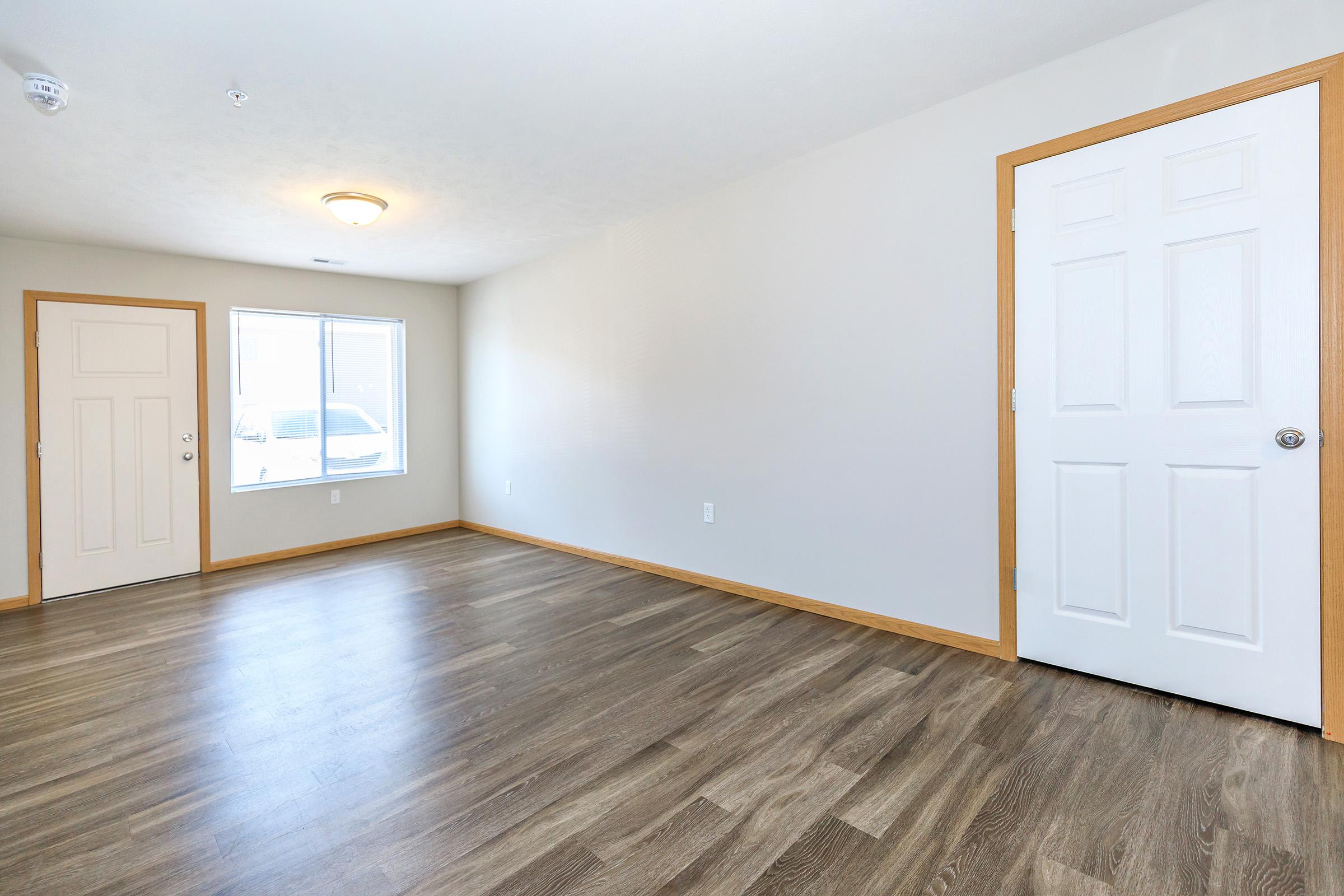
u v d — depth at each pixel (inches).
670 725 86.6
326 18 77.0
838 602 126.5
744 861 60.3
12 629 132.0
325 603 145.9
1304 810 64.9
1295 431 78.5
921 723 84.9
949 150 106.3
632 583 157.8
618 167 128.1
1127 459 91.4
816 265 125.6
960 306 106.5
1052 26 85.7
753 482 140.5
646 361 164.4
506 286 211.8
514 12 77.4
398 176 128.0
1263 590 81.8
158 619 136.4
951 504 109.3
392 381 223.9
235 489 186.4
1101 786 70.2
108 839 65.0
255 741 84.5
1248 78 79.8
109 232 154.3
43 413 157.0
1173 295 86.7
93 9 73.5
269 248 173.8
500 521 221.9
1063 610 98.6
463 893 57.0
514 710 92.0
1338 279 75.2
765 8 78.5
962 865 59.0
